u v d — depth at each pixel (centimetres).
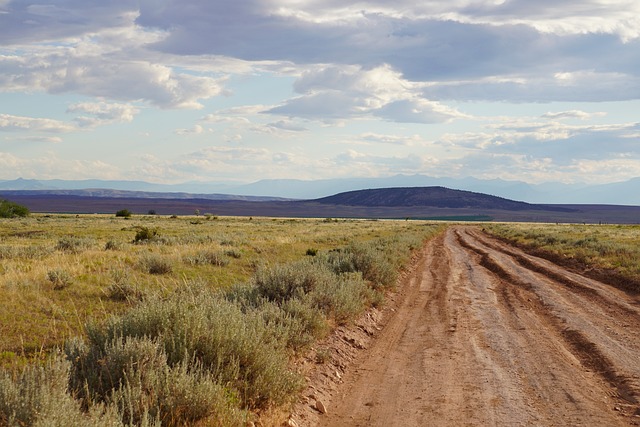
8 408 435
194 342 653
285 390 684
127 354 576
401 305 1628
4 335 852
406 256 2980
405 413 720
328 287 1270
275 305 1040
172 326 680
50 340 848
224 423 554
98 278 1417
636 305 1630
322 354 918
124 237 3884
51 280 1309
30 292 1180
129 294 1244
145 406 491
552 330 1274
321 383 819
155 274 1650
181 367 577
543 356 1024
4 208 9444
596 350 1052
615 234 5791
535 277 2355
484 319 1408
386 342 1144
